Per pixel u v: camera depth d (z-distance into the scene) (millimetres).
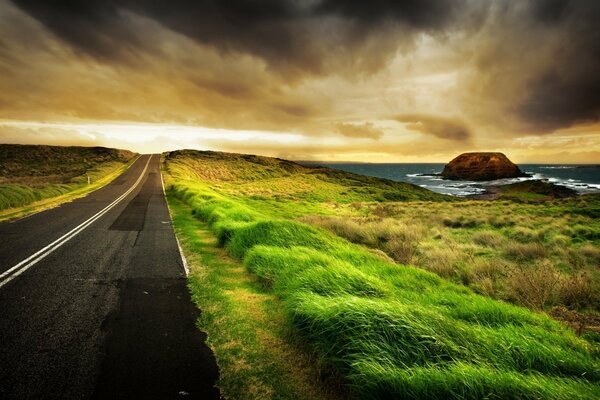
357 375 2725
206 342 3754
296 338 3854
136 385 2900
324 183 60156
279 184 55188
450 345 3012
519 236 14336
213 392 2887
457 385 2408
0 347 3379
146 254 7793
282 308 4730
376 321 3367
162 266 6828
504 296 6652
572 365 2918
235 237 8414
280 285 5270
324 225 14805
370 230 13781
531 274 6879
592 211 22906
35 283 5422
